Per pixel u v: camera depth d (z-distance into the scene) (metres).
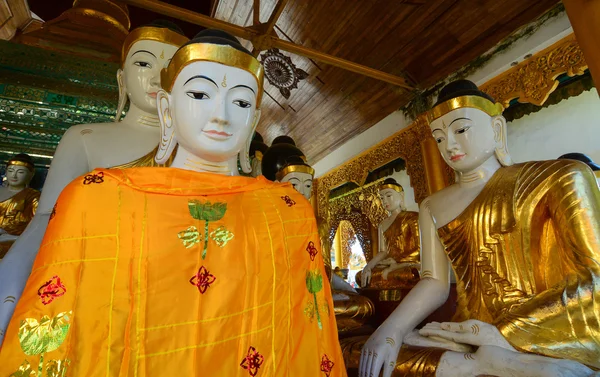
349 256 15.16
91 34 6.55
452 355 2.74
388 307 5.77
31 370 1.49
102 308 1.68
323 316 2.14
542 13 7.43
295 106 13.95
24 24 7.80
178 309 1.79
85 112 5.02
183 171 2.10
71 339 1.60
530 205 3.11
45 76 4.84
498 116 3.55
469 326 2.84
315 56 9.47
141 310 1.74
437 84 9.93
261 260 2.04
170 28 3.17
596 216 2.85
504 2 7.70
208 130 2.17
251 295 1.96
